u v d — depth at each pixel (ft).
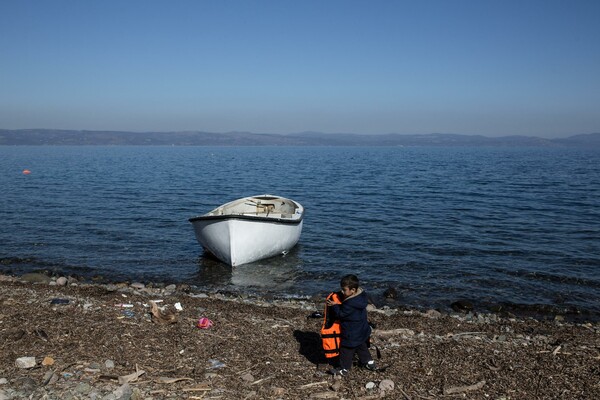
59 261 51.85
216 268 50.21
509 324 33.06
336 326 21.06
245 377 20.10
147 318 27.55
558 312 38.22
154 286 43.14
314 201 101.91
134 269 49.42
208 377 20.02
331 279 46.55
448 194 114.21
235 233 49.21
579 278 46.68
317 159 360.48
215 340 24.44
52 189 118.32
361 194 114.93
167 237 64.23
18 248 57.41
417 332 28.25
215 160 332.19
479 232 68.08
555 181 149.28
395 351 24.03
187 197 107.65
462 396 18.98
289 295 41.47
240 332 25.99
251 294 41.47
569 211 87.56
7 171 184.14
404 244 60.44
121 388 18.34
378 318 32.09
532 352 24.48
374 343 25.38
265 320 29.04
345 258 54.03
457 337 27.50
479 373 21.30
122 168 214.48
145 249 57.82
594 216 81.97
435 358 23.04
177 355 22.27
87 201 97.35
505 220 78.02
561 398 18.98
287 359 22.54
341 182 149.69
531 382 20.42
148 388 18.81
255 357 22.53
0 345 22.36
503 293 42.37
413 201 101.60
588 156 423.64
